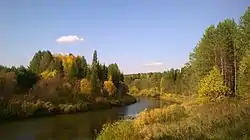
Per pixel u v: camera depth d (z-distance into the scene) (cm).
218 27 5434
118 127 2402
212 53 5547
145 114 3183
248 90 3853
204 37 5678
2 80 5547
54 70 8125
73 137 3338
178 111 3431
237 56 5009
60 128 4000
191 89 7250
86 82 8100
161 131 2272
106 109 7125
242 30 4459
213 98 4522
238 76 4612
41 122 4612
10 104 5112
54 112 5862
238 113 2459
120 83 11725
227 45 5256
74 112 6253
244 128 1750
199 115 2816
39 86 6631
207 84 4738
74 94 7275
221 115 2508
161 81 13188
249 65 3844
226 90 4697
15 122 4569
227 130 1806
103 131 2511
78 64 9256
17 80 6475
